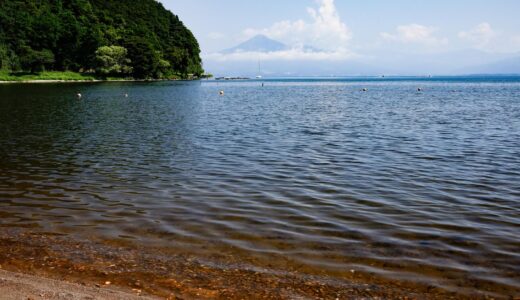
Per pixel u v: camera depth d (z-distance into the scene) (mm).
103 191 15180
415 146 24281
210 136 28109
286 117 40719
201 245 10383
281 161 20234
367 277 8805
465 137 27688
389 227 11617
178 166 19188
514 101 64188
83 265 9219
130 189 15430
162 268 9109
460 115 42719
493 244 10500
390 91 105000
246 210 13023
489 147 23906
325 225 11766
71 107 49094
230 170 18391
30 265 9203
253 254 9875
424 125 34312
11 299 7434
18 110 44812
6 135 28188
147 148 23672
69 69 148500
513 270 9133
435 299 7961
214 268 9141
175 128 32125
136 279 8586
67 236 10945
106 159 20734
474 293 8188
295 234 11102
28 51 131250
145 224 11820
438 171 18172
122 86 108938
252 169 18578
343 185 15961
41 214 12672
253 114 43656
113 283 8398
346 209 13148
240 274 8875
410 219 12258
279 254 9883
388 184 16125
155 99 65062
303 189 15398
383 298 7969
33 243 10461
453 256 9812
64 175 17531
